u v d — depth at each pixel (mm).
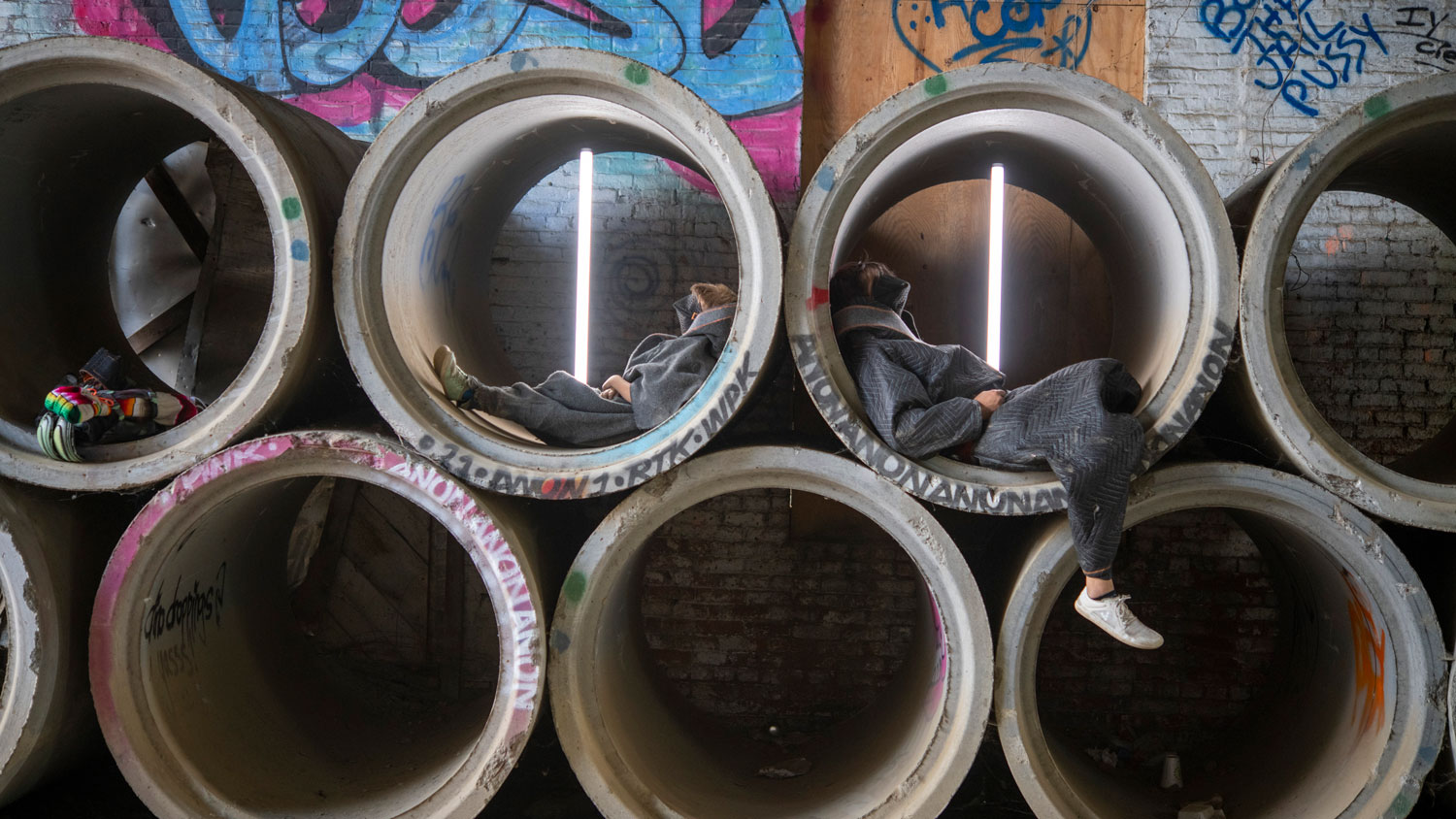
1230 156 3938
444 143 2971
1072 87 2830
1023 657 2867
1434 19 3932
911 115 2844
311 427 2951
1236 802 3320
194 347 3979
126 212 4090
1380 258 3984
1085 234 4047
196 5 4004
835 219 2854
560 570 3252
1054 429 2736
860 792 3037
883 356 2932
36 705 2762
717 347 3080
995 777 3629
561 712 2832
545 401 3062
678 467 2859
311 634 4094
